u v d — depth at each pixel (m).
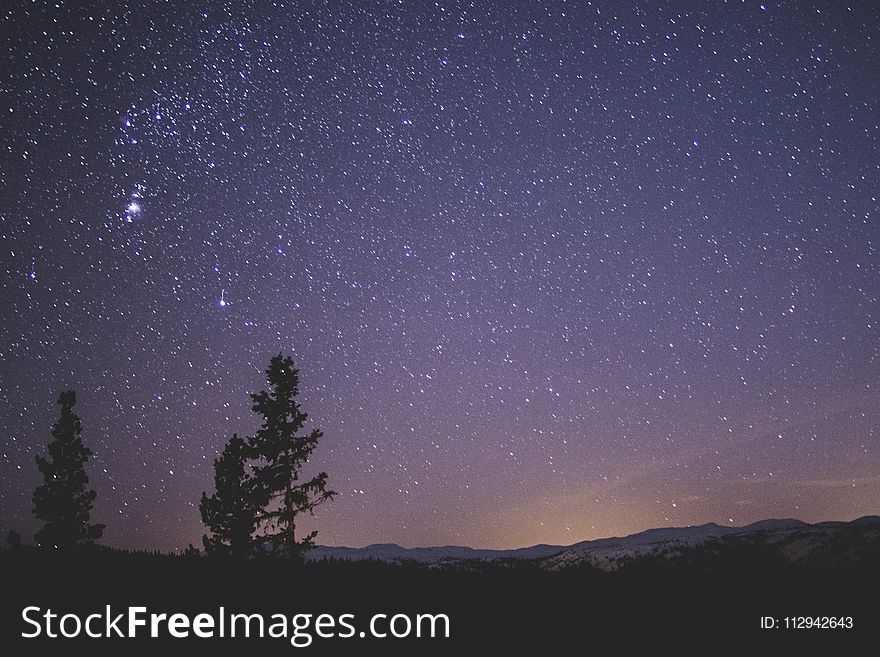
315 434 32.31
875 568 32.16
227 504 29.98
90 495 32.47
